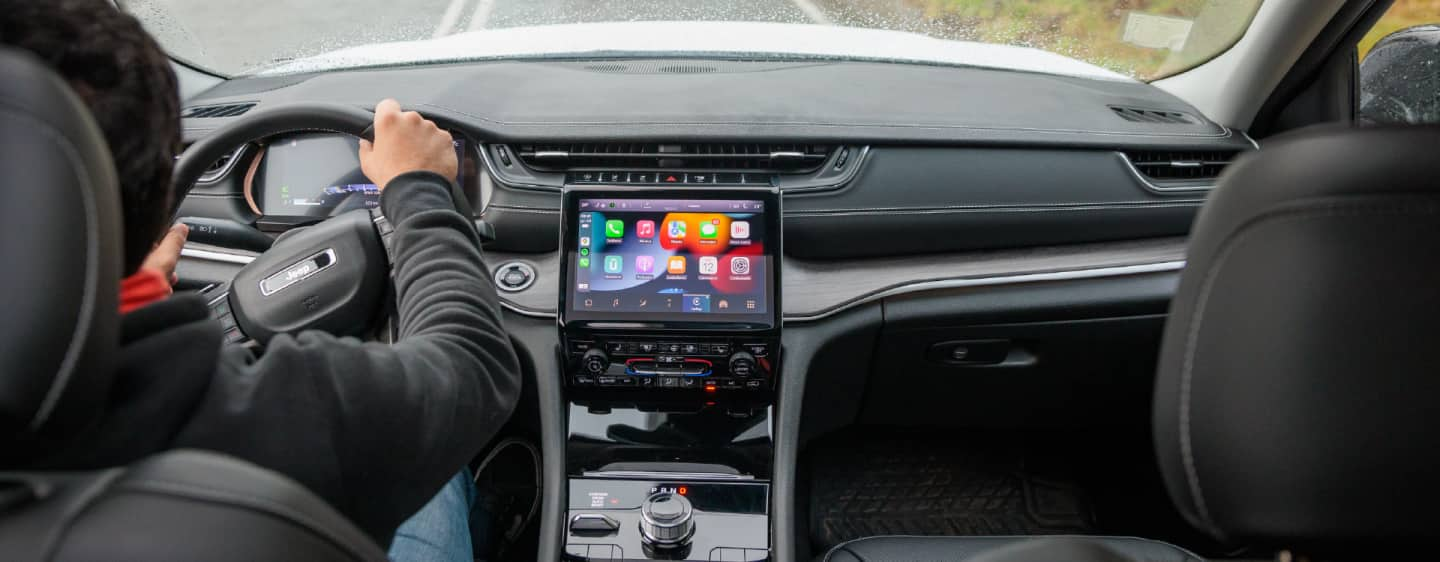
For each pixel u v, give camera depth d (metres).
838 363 1.71
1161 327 1.67
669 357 1.52
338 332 1.29
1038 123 1.66
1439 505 0.64
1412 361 0.62
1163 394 0.73
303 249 1.29
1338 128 0.62
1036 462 2.20
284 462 0.60
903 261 1.68
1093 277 1.63
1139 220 1.67
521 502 1.83
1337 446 0.64
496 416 0.79
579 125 1.60
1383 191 0.60
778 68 1.91
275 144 1.64
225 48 2.15
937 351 1.70
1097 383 1.79
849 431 2.28
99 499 0.45
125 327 0.53
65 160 0.44
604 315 1.48
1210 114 1.80
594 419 1.59
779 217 1.47
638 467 1.55
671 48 2.00
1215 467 0.70
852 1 2.43
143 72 0.53
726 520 1.51
